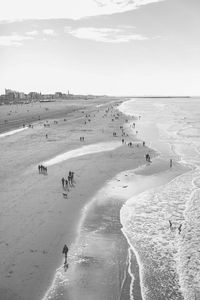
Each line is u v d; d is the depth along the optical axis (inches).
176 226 1127.0
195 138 3221.0
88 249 958.4
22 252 916.0
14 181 1598.2
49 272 827.4
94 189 1507.1
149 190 1529.3
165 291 770.2
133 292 764.6
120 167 1923.0
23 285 768.9
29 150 2400.3
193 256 922.1
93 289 770.8
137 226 1129.4
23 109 6968.5
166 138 3193.9
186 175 1806.1
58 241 993.5
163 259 912.3
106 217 1197.7
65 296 739.4
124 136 3159.5
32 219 1142.3
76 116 5201.8
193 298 743.7
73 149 2443.4
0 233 1026.7
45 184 1551.4
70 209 1252.5
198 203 1347.2
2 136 3117.6
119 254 937.5
